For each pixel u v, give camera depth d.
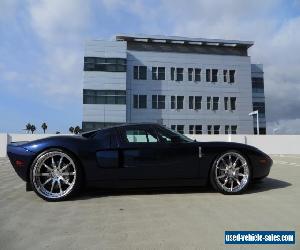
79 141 5.39
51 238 3.45
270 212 4.32
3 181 7.50
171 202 4.97
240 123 53.59
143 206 4.76
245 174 5.59
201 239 3.37
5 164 12.85
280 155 21.41
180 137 5.68
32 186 5.20
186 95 51.94
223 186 5.49
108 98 47.44
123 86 47.84
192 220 4.01
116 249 3.13
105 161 5.36
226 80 53.72
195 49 53.38
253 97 62.28
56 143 5.28
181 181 5.52
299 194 5.48
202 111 52.41
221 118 53.06
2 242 3.35
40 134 21.16
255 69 62.88
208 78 53.09
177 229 3.68
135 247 3.17
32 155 5.22
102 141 5.45
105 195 5.59
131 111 49.69
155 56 51.16
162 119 50.75
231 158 5.62
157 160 5.45
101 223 3.95
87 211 4.52
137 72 50.44
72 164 5.29
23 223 3.98
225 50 54.50
